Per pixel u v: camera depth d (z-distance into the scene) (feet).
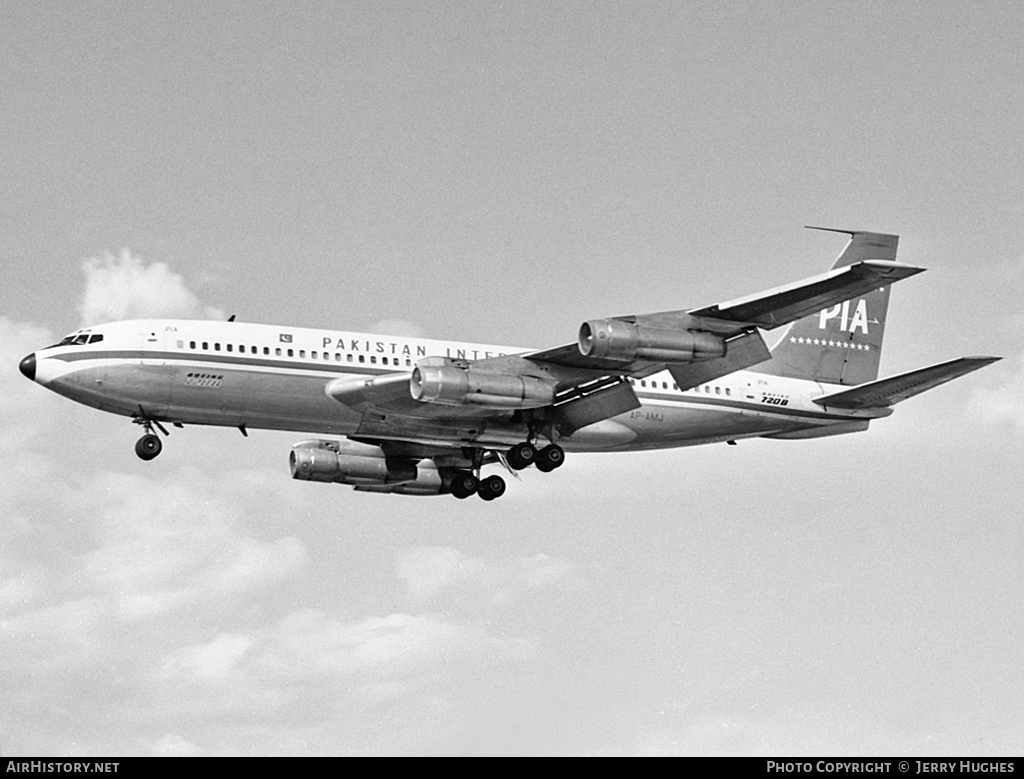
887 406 364.38
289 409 309.83
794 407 360.07
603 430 338.13
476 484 364.99
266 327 311.47
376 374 314.76
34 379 301.22
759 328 295.28
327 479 351.87
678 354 289.53
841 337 377.09
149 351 299.99
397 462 355.77
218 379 303.27
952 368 333.62
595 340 285.43
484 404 298.56
